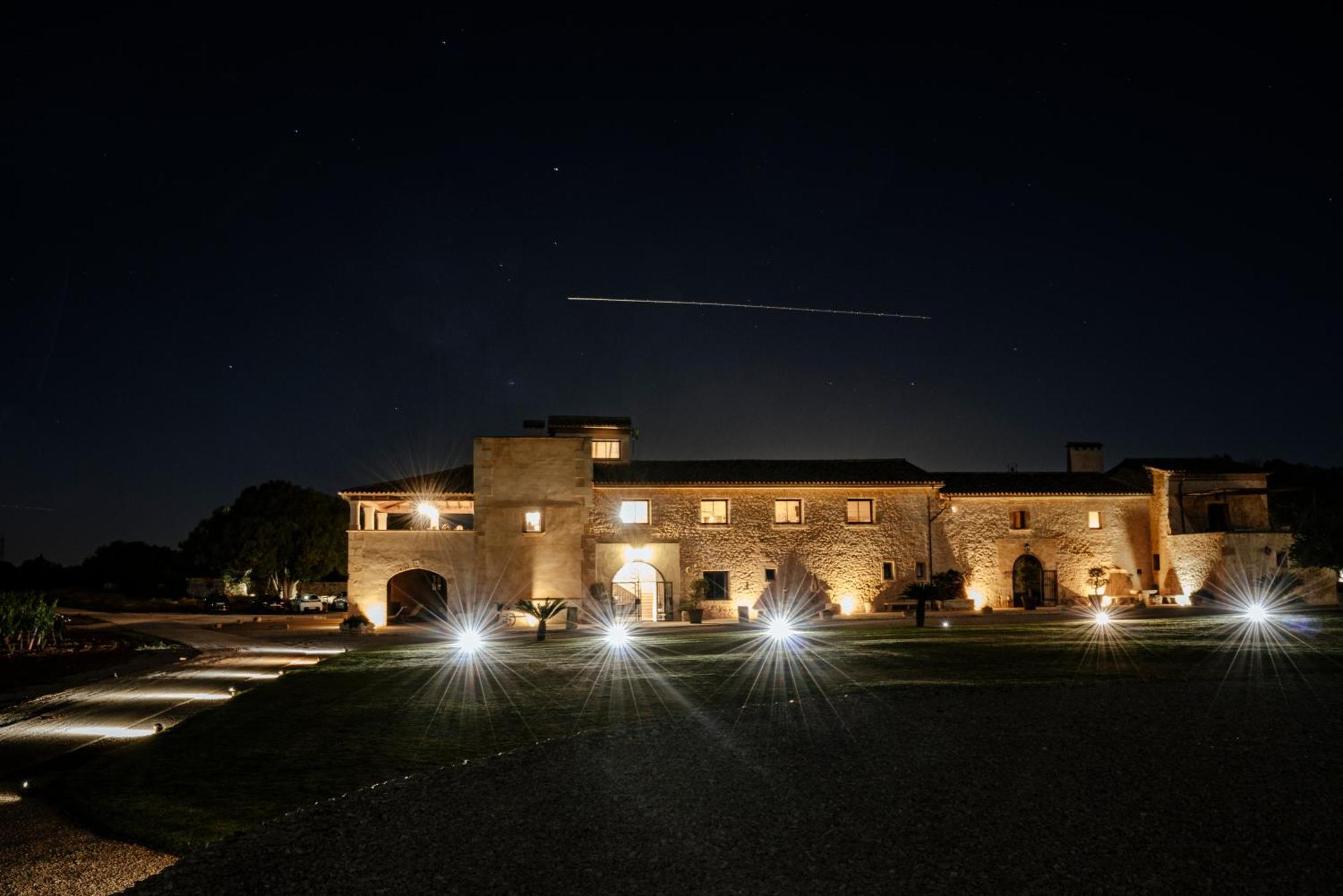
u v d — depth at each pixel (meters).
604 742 11.30
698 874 6.83
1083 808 8.05
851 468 42.47
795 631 30.11
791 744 10.85
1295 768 9.21
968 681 15.66
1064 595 41.03
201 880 7.05
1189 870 6.68
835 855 7.10
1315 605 38.12
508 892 6.62
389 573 38.97
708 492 40.31
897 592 40.31
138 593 74.19
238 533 64.62
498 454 39.69
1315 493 44.16
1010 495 41.06
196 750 11.64
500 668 20.42
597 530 39.72
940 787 8.77
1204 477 41.31
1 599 29.23
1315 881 6.47
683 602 39.31
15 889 7.16
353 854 7.46
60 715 15.74
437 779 9.66
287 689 17.55
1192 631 25.45
